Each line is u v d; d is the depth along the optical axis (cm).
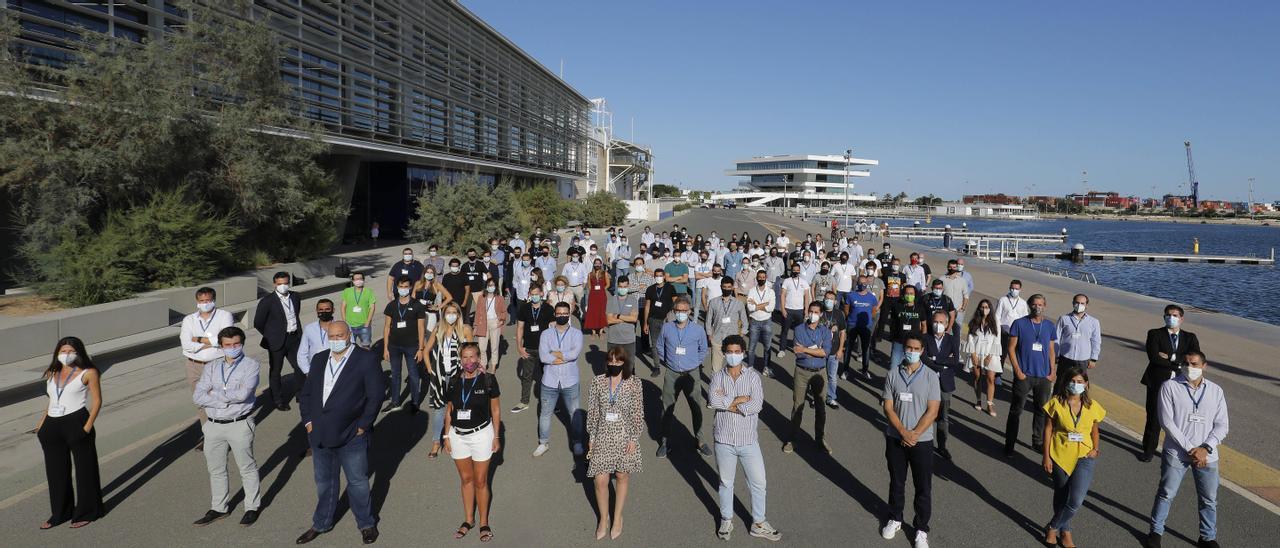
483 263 1375
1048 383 743
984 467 720
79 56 1340
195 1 1623
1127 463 736
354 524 579
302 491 640
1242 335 1467
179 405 888
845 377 1096
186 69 1534
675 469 710
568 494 638
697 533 566
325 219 2044
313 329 761
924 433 541
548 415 729
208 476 670
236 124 1525
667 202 11006
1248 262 5281
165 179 1466
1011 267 2998
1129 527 583
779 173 19838
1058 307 1864
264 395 957
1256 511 617
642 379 1069
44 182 1206
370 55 2705
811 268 1593
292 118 1789
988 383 909
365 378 548
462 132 3600
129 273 1262
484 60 3862
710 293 1386
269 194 1628
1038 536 567
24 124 1235
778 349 1320
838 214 13412
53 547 527
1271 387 1048
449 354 637
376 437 792
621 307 943
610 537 555
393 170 3372
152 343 1128
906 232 7631
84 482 566
